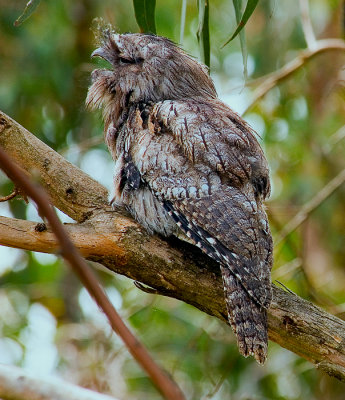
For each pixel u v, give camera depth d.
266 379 12.05
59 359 12.55
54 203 7.60
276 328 6.85
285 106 13.88
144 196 7.44
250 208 7.10
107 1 13.23
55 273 14.04
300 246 11.93
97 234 6.86
